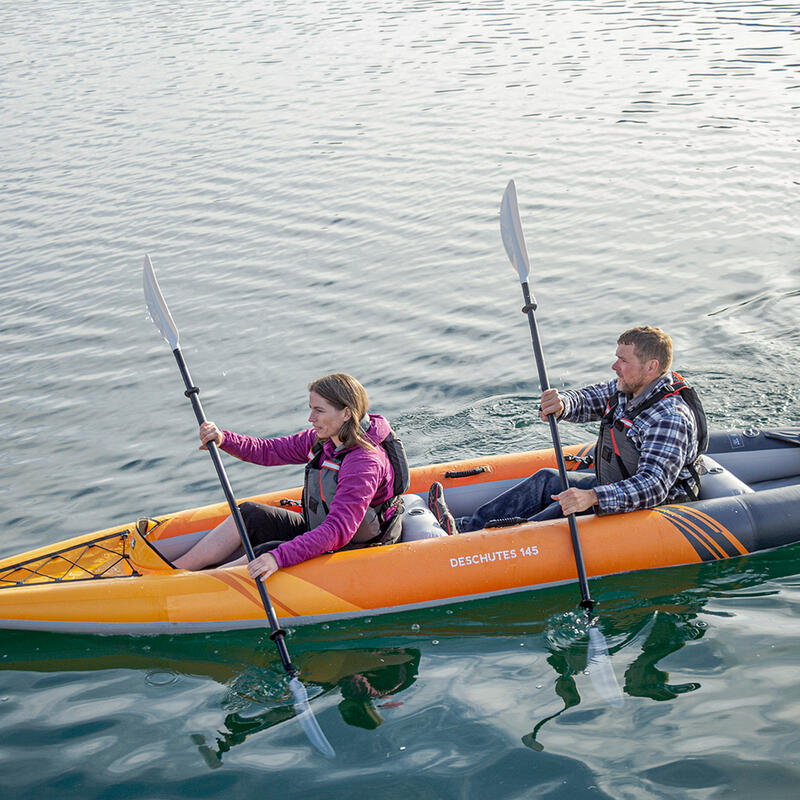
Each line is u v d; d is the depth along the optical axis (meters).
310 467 3.76
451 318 6.87
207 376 6.28
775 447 4.51
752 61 13.31
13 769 3.02
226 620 3.67
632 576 3.80
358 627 3.68
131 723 3.22
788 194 8.63
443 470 4.46
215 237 9.12
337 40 18.67
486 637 3.56
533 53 15.55
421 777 2.83
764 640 3.33
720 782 2.68
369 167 10.80
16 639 3.79
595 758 2.83
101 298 7.90
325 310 7.20
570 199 9.10
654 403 3.81
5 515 4.80
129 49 20.23
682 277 7.21
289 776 2.89
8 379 6.49
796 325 6.31
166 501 4.86
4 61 20.14
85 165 12.22
